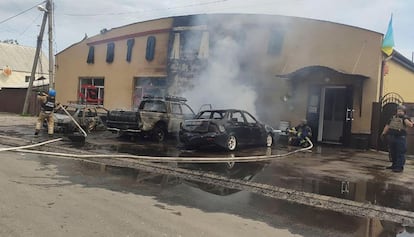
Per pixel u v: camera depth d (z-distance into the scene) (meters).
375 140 13.99
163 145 13.16
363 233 4.90
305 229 4.95
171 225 4.80
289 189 7.04
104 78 23.22
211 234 4.55
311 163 10.23
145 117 13.84
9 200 5.49
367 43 14.56
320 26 15.77
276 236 4.62
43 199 5.66
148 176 7.89
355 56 14.84
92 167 8.59
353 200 6.45
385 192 7.09
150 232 4.49
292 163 10.13
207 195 6.51
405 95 17.53
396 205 6.24
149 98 15.47
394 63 16.22
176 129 14.80
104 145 12.50
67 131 15.72
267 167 9.38
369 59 14.49
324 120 15.70
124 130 14.06
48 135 14.04
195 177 7.96
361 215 5.70
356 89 14.64
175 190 6.77
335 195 6.74
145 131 13.86
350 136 14.58
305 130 14.35
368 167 9.92
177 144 13.62
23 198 5.64
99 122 17.23
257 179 7.88
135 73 21.77
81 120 16.25
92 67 23.78
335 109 15.40
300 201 6.35
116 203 5.68
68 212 5.09
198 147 12.63
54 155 9.92
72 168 8.32
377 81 14.27
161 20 20.62
